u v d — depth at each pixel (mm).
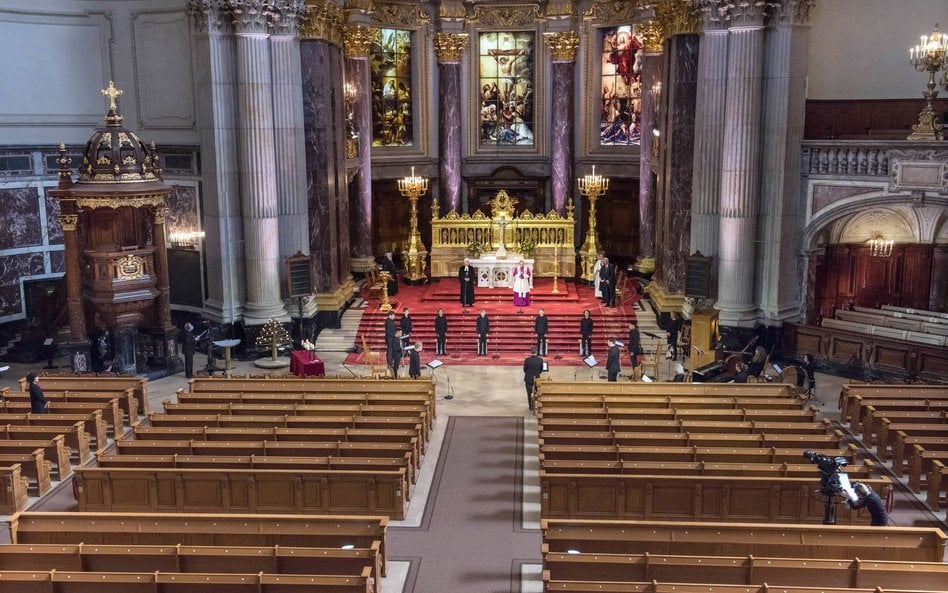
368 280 33000
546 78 37750
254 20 26016
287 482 15328
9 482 15656
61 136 28156
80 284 24141
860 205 25078
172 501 15453
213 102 26203
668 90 28234
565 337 28156
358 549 12117
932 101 25062
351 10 32375
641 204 34406
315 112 28203
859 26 26078
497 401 22953
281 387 20438
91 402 20078
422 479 17375
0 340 27453
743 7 24969
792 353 26422
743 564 11805
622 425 17406
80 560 12094
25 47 27172
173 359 25734
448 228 34469
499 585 13242
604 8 35875
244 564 12086
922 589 11578
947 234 26578
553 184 37906
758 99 25438
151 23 27344
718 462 15969
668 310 28203
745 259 26156
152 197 23844
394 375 23891
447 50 37188
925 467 16609
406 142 38094
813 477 15047
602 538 12766
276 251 27500
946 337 24047
